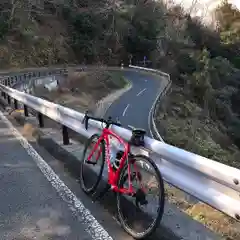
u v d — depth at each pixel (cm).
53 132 882
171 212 400
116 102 3212
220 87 6488
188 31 9256
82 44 7731
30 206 426
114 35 8375
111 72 5800
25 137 859
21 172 567
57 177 538
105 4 8956
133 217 365
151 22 9031
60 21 7712
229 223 387
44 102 848
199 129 3234
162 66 8006
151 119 2266
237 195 275
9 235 353
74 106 2477
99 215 398
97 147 459
